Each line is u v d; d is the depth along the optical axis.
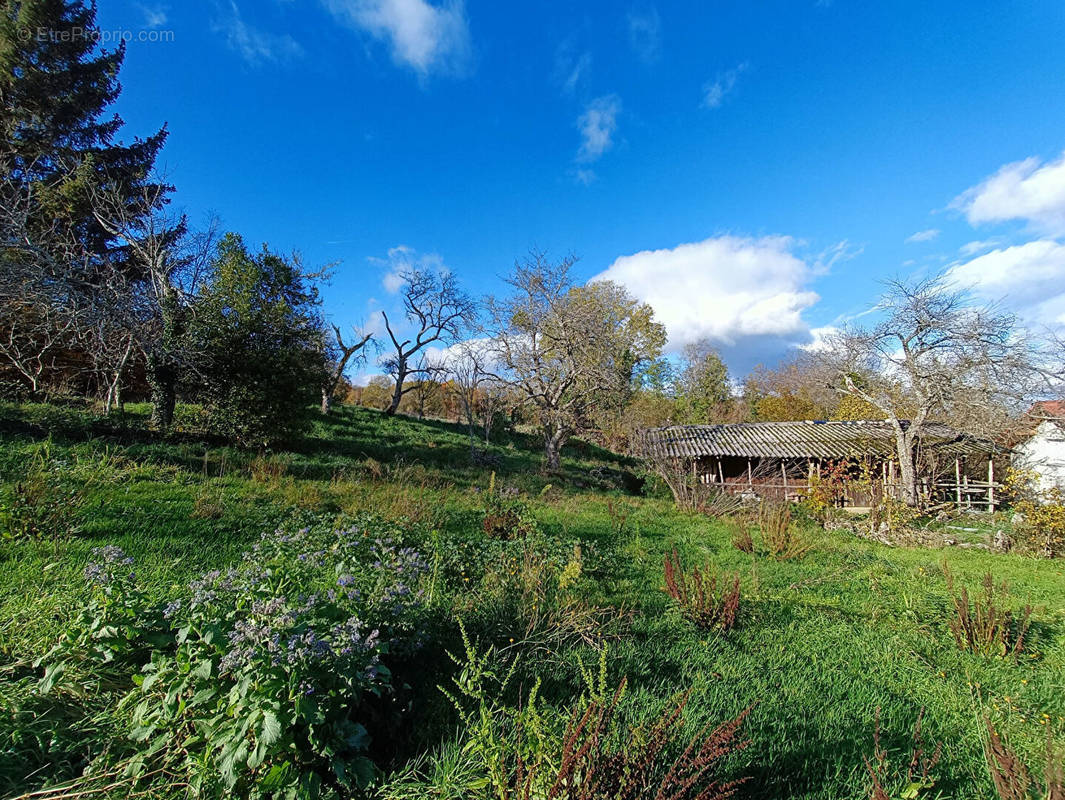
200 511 7.47
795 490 21.30
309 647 2.51
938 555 11.26
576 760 2.22
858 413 26.16
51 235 14.35
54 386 15.53
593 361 21.31
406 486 12.33
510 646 4.08
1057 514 11.48
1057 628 5.89
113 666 3.21
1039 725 3.68
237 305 14.31
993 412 15.89
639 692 3.73
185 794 2.46
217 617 2.97
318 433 19.11
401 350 32.41
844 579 8.06
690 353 45.72
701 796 2.27
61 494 6.71
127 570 3.52
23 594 4.20
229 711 2.46
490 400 23.27
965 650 5.14
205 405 14.17
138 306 12.75
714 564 8.52
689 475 17.70
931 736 3.43
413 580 4.67
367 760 2.61
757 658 4.69
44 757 2.55
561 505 13.97
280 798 2.33
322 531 6.60
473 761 2.77
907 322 16.45
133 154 18.67
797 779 2.96
